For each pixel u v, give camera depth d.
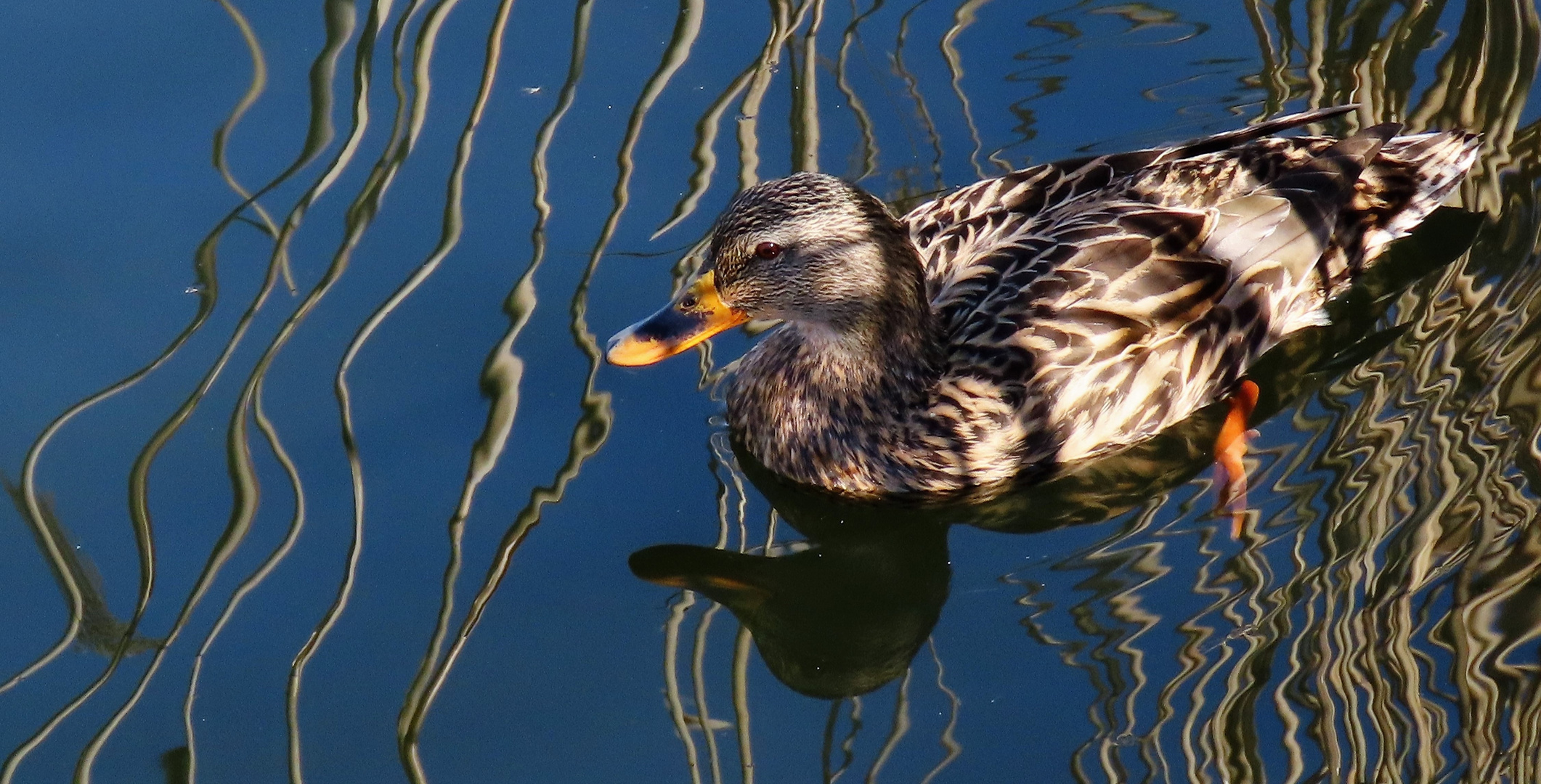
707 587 8.03
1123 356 8.57
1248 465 8.47
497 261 9.52
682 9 11.19
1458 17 10.80
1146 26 11.10
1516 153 9.81
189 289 9.34
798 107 10.47
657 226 9.73
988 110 10.48
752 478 8.88
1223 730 7.02
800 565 8.30
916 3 11.26
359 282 9.41
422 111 10.41
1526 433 8.20
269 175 9.98
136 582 7.86
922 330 8.59
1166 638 7.53
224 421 8.65
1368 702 7.04
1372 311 9.24
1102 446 8.73
